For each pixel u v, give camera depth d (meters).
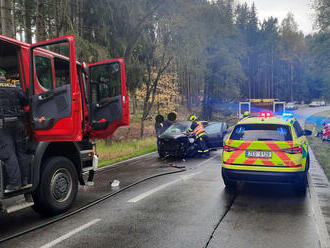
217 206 5.62
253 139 6.43
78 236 4.25
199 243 3.94
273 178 6.16
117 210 5.46
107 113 6.60
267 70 81.81
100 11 16.14
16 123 4.57
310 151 13.55
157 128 16.27
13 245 3.97
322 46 37.09
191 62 35.06
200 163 11.07
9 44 4.80
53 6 13.27
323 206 5.55
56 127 4.75
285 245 3.85
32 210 5.71
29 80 4.95
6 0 9.99
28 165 4.80
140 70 18.89
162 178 8.37
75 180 5.72
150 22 18.64
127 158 12.80
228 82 46.66
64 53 4.88
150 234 4.27
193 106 49.25
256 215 5.07
